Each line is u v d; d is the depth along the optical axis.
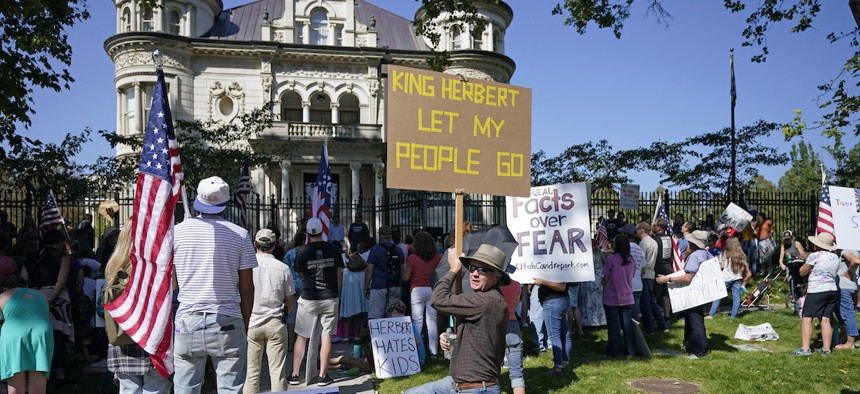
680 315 11.67
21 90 11.74
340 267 7.80
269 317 6.07
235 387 4.54
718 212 21.45
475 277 4.23
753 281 15.78
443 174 5.31
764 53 12.85
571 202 7.46
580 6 12.41
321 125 31.09
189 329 4.40
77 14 12.94
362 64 33.94
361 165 31.70
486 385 4.08
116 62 30.86
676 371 7.47
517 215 7.73
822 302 8.34
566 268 7.36
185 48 31.14
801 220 20.59
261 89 32.50
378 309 9.26
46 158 13.77
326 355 7.12
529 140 5.75
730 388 6.77
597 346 9.08
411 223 19.03
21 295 5.43
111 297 4.47
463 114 5.44
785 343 9.27
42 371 5.35
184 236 4.53
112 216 15.70
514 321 6.33
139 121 30.22
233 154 22.00
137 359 4.44
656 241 11.03
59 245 7.06
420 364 8.07
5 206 14.88
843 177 21.73
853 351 8.47
